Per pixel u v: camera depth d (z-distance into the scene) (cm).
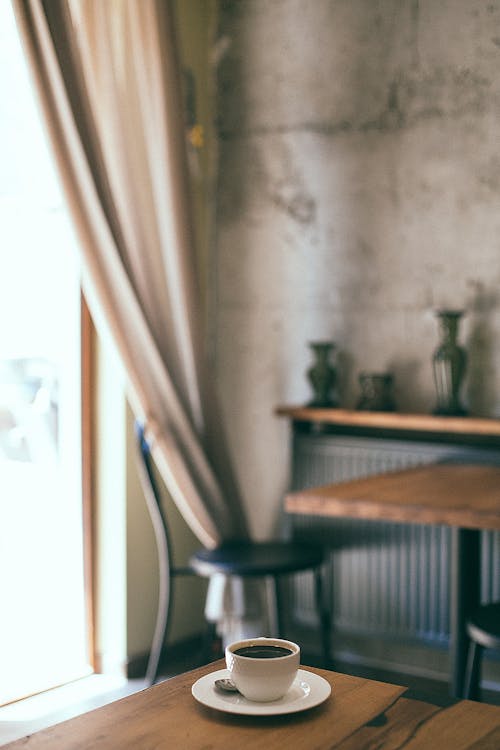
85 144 283
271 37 368
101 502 342
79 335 337
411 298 342
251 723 116
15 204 353
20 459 367
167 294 319
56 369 349
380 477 286
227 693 123
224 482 338
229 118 381
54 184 348
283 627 313
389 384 337
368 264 351
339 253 357
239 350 383
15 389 362
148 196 314
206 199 387
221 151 383
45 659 346
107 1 299
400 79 340
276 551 319
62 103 276
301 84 362
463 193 330
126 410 336
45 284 349
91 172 284
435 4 332
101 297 292
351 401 357
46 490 361
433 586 326
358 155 351
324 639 326
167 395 313
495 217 324
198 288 330
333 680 132
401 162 342
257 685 118
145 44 314
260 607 330
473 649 244
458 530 249
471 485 269
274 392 375
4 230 355
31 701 312
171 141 321
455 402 321
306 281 365
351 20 350
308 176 363
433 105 334
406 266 343
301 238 366
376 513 242
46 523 365
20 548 382
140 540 344
